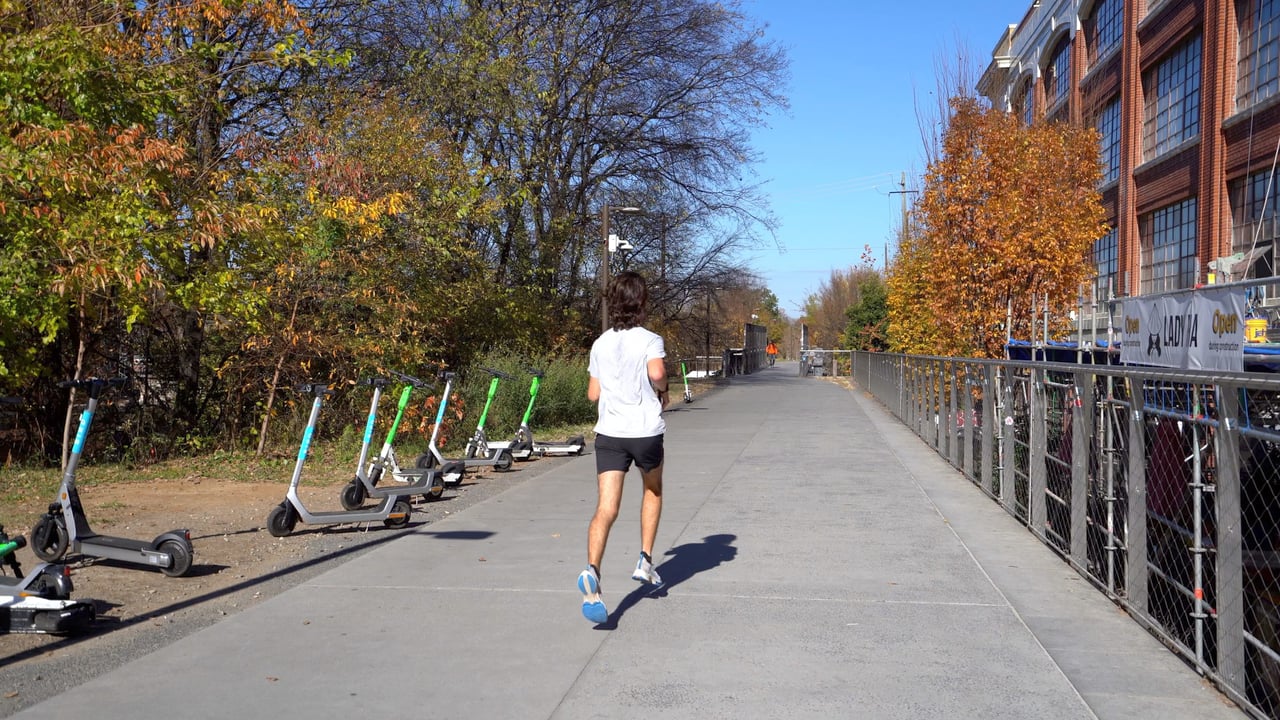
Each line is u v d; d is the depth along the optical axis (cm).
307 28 1341
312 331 1345
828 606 568
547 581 629
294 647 495
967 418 1102
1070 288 1622
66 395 1254
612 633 517
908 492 996
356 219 1316
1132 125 2358
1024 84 3281
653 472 558
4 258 1009
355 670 460
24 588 523
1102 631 522
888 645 497
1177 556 494
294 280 1316
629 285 560
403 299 1465
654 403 550
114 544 654
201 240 1131
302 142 1360
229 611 570
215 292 1156
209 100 1301
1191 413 471
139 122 1170
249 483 1078
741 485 1046
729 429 1758
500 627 529
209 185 1260
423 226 1530
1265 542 386
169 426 1400
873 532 787
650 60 2705
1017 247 1591
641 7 2572
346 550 737
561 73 2450
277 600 584
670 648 492
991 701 420
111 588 618
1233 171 1831
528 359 1931
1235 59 1848
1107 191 2572
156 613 564
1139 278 2370
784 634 515
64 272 1001
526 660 474
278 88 1697
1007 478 890
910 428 1764
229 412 1459
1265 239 1702
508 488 1061
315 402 792
